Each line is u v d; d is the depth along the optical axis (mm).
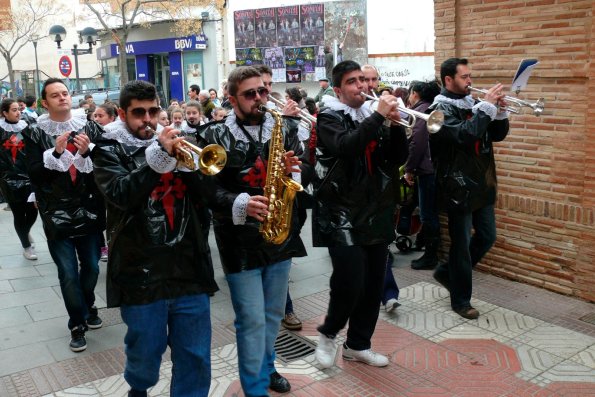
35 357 4309
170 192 2920
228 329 4699
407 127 3629
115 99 17922
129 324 2885
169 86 23719
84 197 4281
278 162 3316
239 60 19516
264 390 3361
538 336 4418
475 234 4941
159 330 2908
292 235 3465
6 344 4535
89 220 4312
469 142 4371
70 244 4355
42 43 32500
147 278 2854
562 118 5020
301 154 3619
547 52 5051
